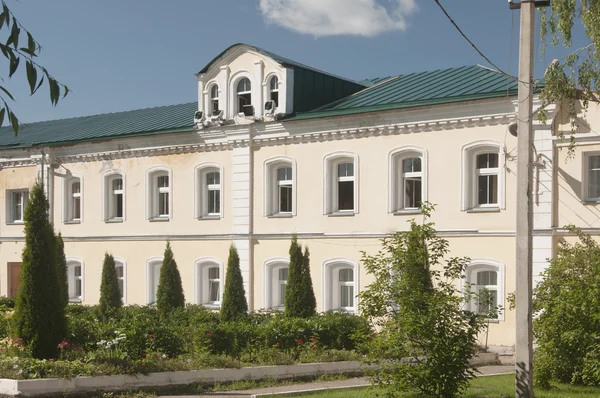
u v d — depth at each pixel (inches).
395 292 550.6
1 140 1547.7
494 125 959.6
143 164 1306.6
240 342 788.6
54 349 694.5
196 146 1240.2
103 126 1455.5
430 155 1010.7
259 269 1165.7
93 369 635.5
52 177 1417.3
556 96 745.0
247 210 1176.8
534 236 927.7
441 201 1001.5
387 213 1043.3
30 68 270.2
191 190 1248.2
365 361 553.6
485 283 979.3
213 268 1243.8
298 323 834.2
